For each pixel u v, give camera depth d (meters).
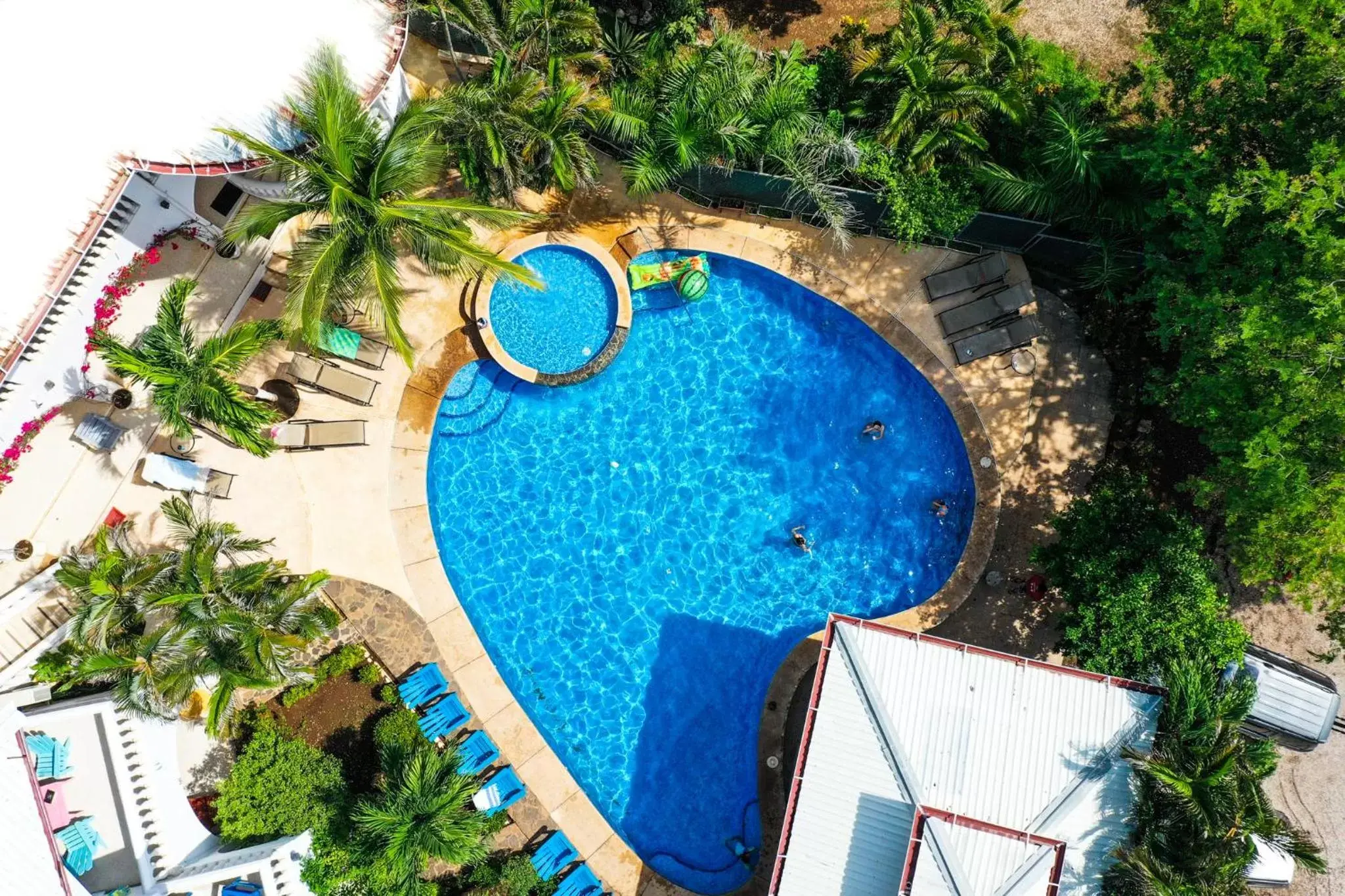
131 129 17.89
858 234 22.25
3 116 17.64
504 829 21.69
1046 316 21.97
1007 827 16.55
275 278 22.00
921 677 17.56
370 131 17.03
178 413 17.78
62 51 17.83
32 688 20.30
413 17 21.67
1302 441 16.69
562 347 22.05
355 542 22.03
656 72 19.84
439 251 17.72
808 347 22.78
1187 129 18.30
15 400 18.78
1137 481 19.97
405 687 21.45
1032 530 21.73
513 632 22.50
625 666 22.48
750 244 22.28
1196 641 17.97
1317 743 19.84
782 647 22.30
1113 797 16.92
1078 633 18.55
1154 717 17.11
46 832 18.20
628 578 22.67
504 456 22.73
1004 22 19.03
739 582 22.58
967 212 19.77
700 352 22.84
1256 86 16.77
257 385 21.83
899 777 17.06
